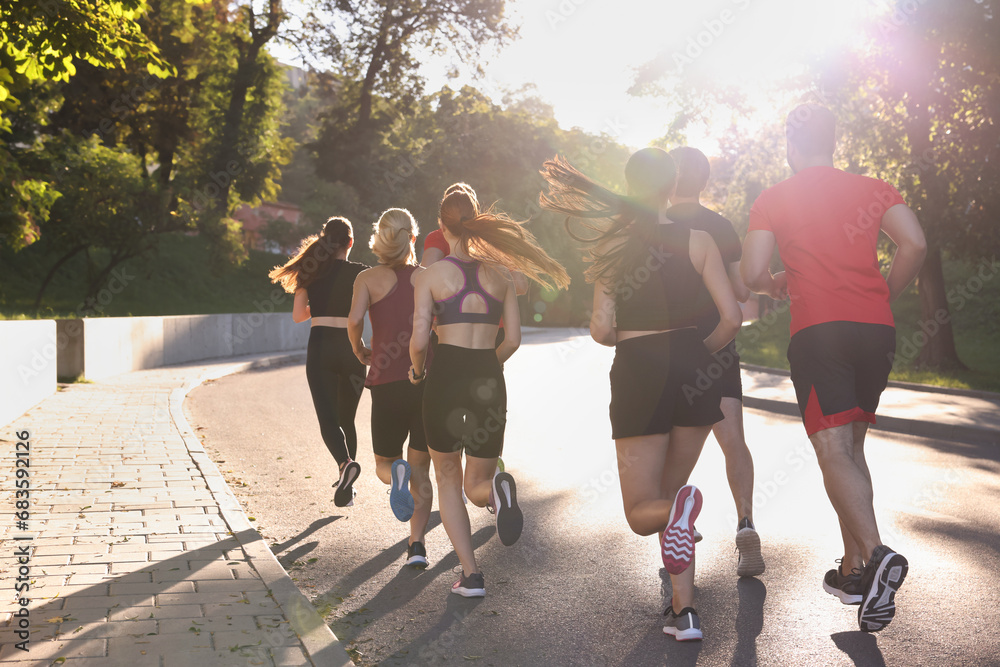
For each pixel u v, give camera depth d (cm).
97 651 340
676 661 362
